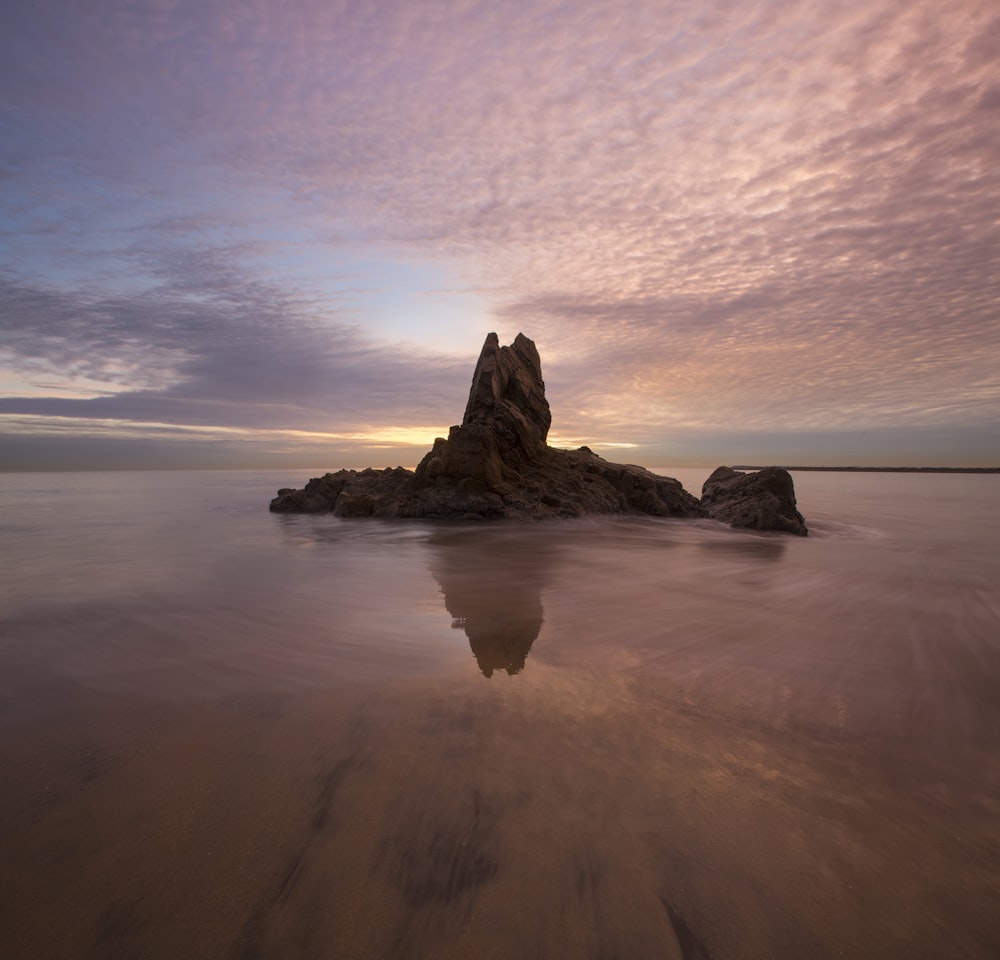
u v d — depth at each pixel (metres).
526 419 20.70
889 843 2.71
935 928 2.21
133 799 2.99
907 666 5.12
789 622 6.59
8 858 2.53
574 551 12.23
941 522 19.69
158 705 4.20
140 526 17.27
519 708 4.16
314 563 10.64
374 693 4.43
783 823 2.84
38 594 7.89
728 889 2.39
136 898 2.30
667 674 4.88
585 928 2.19
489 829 2.74
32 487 43.38
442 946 2.10
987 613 7.03
